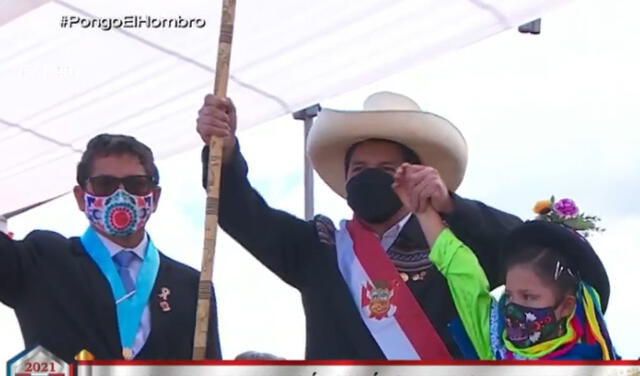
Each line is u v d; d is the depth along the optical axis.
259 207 4.43
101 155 4.40
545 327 4.00
